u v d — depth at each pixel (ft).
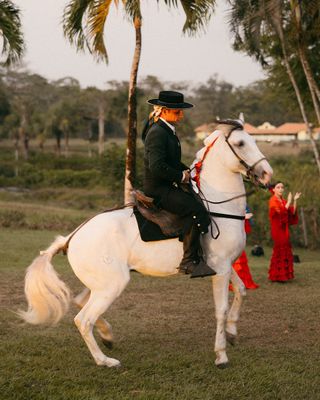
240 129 19.13
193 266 18.43
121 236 18.62
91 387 16.92
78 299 19.83
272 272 35.22
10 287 31.71
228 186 19.42
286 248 35.01
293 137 260.42
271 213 34.94
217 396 16.43
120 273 18.47
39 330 22.82
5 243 53.78
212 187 19.40
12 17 53.47
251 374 18.19
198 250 18.76
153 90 249.75
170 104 18.62
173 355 19.95
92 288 18.65
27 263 42.70
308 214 61.98
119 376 17.78
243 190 19.79
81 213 85.15
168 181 18.95
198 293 30.91
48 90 281.74
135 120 50.67
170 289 31.94
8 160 208.74
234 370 18.56
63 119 232.73
